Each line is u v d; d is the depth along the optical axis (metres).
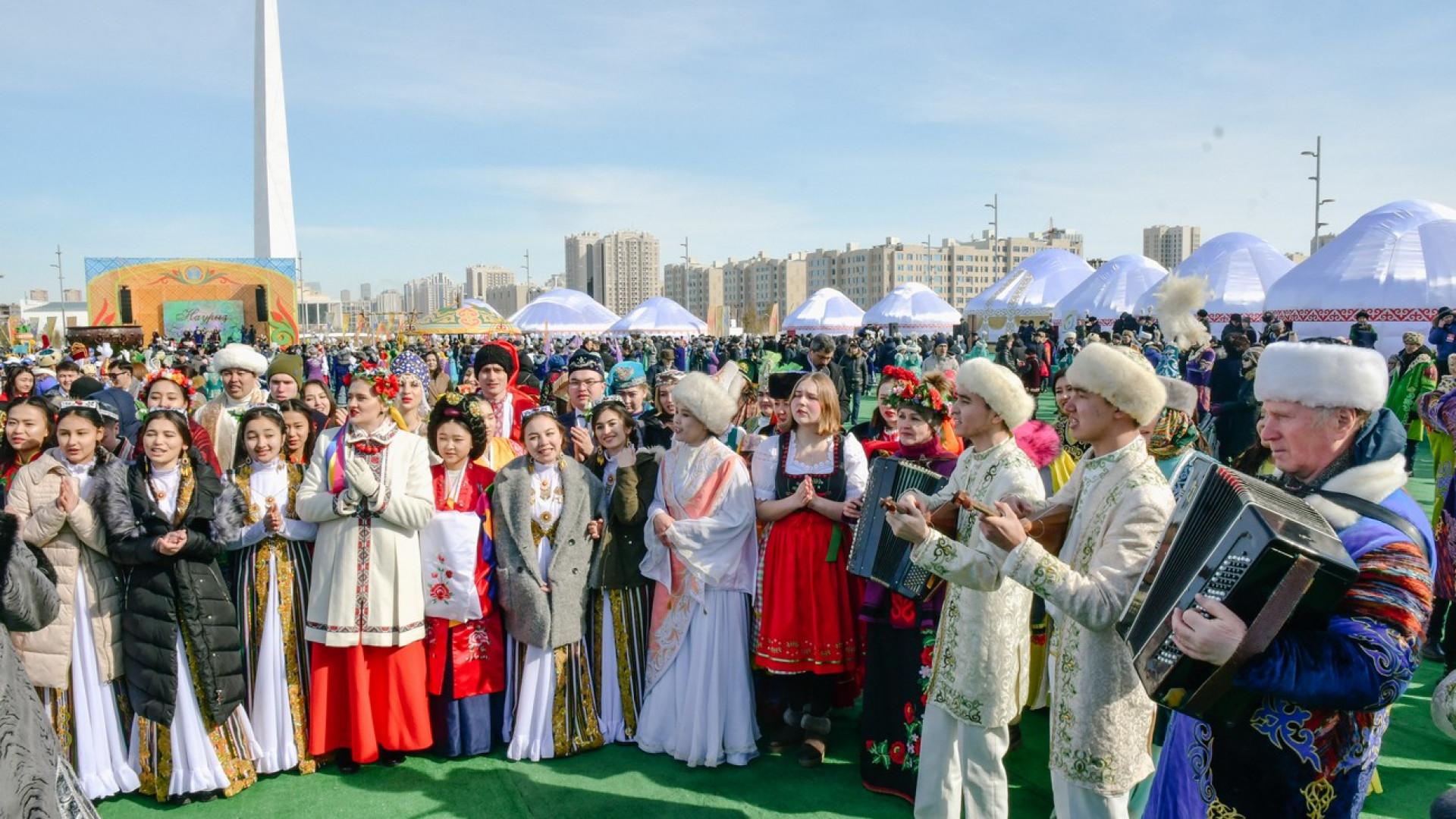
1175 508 2.13
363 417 3.77
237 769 3.69
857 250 121.44
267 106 44.75
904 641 3.57
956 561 2.65
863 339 25.56
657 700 4.05
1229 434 8.30
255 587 3.80
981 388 3.02
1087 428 2.50
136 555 3.46
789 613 3.89
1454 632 4.64
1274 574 1.67
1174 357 8.20
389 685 3.82
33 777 1.85
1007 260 123.88
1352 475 1.90
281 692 3.81
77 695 3.56
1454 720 2.48
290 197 45.81
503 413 5.79
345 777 3.80
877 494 3.37
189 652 3.59
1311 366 1.92
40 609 2.48
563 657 4.02
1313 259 23.64
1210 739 1.98
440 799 3.63
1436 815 1.82
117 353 21.91
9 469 4.42
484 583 3.96
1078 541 2.49
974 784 3.05
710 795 3.67
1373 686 1.66
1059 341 31.27
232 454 4.96
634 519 4.06
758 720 4.24
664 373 5.70
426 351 17.25
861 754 3.77
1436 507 6.05
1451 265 21.27
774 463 4.09
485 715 4.01
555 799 3.63
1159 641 1.89
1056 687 2.54
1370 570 1.75
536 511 3.98
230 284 41.00
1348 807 1.87
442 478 4.07
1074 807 2.45
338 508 3.64
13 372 7.99
